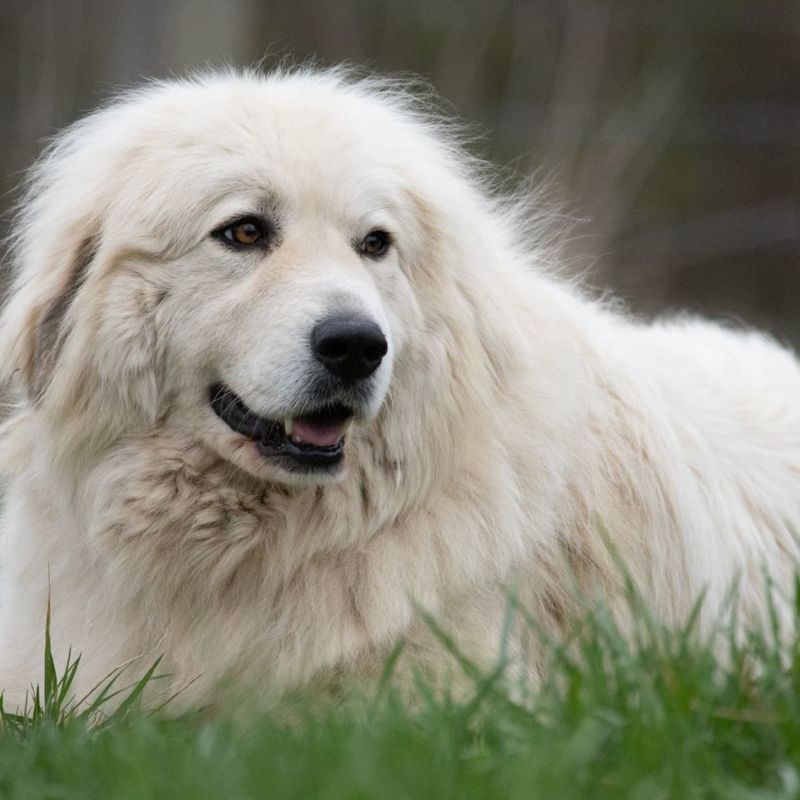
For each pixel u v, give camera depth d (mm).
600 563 8242
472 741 5977
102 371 7758
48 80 25328
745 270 27172
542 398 8188
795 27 30469
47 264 8047
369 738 5684
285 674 7668
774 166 28453
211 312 7688
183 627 7875
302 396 7375
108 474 7836
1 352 8219
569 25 28219
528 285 8742
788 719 5777
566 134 24547
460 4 29125
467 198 8578
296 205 7777
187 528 7789
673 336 10641
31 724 7016
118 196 7875
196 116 7984
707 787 5336
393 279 7910
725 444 9359
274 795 5285
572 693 6082
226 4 23859
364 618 7629
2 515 8859
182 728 6809
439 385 7953
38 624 8188
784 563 9250
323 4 28609
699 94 30469
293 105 8148
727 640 7418
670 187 28484
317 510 7746
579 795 5211
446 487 7945
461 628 7691
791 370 10445
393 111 8945
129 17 23547
